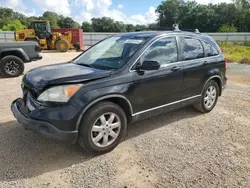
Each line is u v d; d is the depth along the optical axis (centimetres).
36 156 351
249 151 376
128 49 403
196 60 476
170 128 453
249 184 299
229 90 734
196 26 6850
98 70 371
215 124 475
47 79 337
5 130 427
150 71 394
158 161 345
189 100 477
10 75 900
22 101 381
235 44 3050
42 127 324
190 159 351
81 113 326
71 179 304
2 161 336
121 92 359
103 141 354
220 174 318
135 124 467
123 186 294
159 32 441
